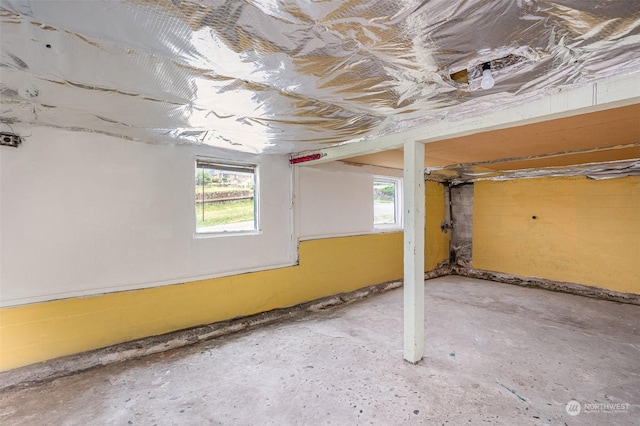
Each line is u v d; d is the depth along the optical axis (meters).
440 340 3.01
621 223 4.43
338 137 2.83
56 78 1.64
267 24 1.20
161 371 2.46
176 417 1.93
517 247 5.38
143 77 1.64
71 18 1.13
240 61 1.48
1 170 2.30
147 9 1.09
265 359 2.65
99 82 1.70
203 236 3.23
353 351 2.79
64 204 2.52
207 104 2.03
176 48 1.36
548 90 1.77
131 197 2.82
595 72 1.57
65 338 2.51
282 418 1.93
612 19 1.16
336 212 4.43
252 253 3.59
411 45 1.35
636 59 1.44
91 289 2.63
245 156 3.54
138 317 2.83
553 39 1.30
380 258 4.94
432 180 5.83
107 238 2.71
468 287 5.08
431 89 1.79
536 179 5.18
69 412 1.97
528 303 4.20
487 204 5.74
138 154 2.86
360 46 1.36
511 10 1.12
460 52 1.41
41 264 2.43
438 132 2.35
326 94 1.87
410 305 2.57
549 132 2.53
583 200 4.73
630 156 3.62
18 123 2.35
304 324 3.46
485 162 4.12
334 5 1.09
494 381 2.31
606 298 4.43
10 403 2.06
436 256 5.96
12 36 1.25
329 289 4.29
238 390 2.21
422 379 2.34
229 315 3.38
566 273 4.87
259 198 3.66
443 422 1.88
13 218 2.33
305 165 3.97
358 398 2.11
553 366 2.52
